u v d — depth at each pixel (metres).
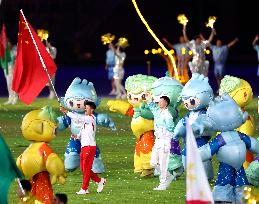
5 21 123.31
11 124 66.44
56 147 54.94
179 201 39.34
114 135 60.38
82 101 43.44
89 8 129.88
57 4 128.12
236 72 114.06
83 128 41.06
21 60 43.12
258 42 126.50
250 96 42.62
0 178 32.72
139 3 129.38
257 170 38.06
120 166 48.28
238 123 36.06
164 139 41.88
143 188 42.38
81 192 40.97
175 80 43.59
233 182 36.38
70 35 127.69
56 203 30.91
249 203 33.16
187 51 82.75
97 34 128.12
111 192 41.38
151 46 127.88
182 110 73.06
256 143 36.25
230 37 127.06
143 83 45.09
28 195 33.25
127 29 128.50
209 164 41.16
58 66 125.31
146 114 44.56
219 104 36.28
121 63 87.38
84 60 126.12
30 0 126.44
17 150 53.38
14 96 82.06
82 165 40.94
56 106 78.88
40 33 59.44
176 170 42.62
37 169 35.97
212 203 28.42
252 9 127.75
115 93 90.94
